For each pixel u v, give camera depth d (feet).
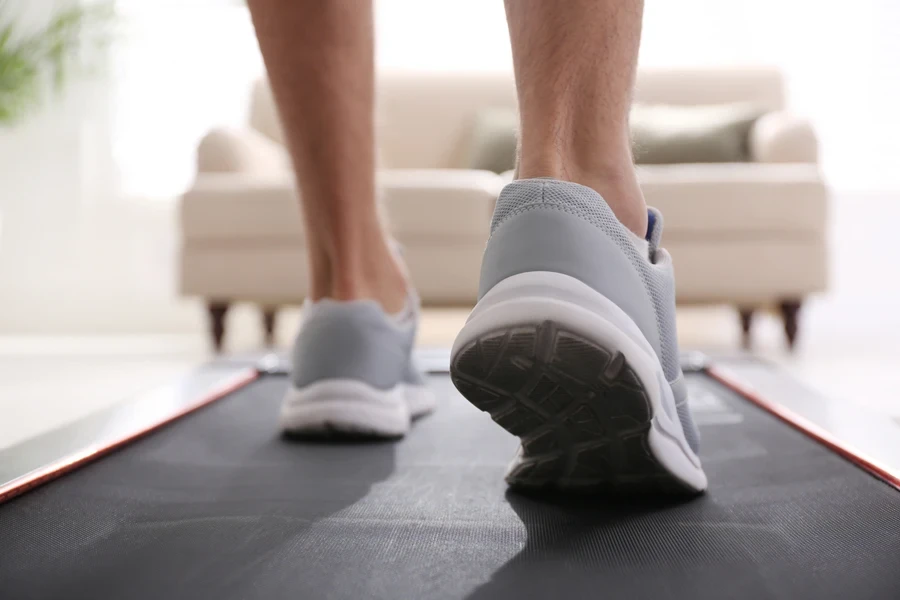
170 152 11.48
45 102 11.36
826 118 10.89
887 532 1.61
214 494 1.98
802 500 1.86
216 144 7.69
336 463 2.34
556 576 1.39
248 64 11.35
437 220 7.25
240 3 11.28
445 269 7.29
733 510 1.79
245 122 9.83
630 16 1.83
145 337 11.05
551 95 1.84
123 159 11.53
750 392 3.44
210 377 4.32
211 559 1.49
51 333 11.63
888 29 10.76
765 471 2.16
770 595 1.29
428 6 11.28
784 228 7.23
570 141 1.87
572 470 1.87
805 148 7.54
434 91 9.83
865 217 10.89
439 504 1.88
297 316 11.93
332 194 2.73
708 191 7.24
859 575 1.37
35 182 11.55
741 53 11.03
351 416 2.63
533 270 1.67
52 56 9.66
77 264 11.62
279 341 9.84
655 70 9.70
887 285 10.91
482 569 1.42
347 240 2.77
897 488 1.93
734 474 2.14
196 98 11.43
